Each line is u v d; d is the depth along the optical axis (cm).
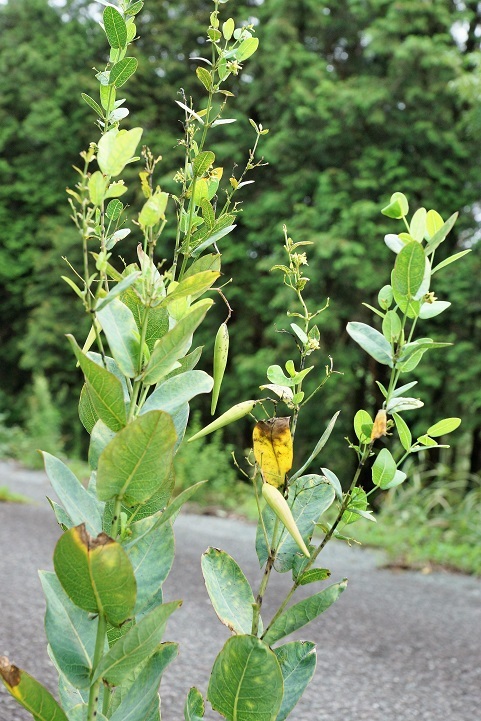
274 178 1480
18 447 1301
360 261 1230
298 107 1307
